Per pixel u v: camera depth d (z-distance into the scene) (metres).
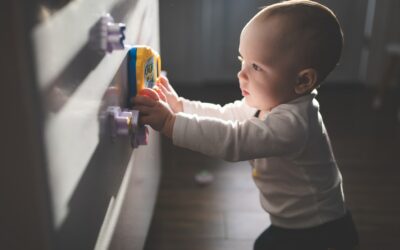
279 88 0.68
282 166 0.73
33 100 0.33
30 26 0.32
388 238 1.18
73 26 0.40
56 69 0.36
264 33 0.65
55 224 0.39
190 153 1.70
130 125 0.56
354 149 1.77
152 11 0.88
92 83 0.46
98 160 0.50
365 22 2.76
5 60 0.32
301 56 0.65
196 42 2.78
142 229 0.85
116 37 0.50
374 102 2.37
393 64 2.27
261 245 0.82
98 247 0.52
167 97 0.77
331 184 0.77
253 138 0.64
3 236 0.38
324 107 2.33
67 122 0.40
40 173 0.36
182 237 1.15
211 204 1.32
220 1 2.75
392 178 1.53
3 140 0.34
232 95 2.60
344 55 2.82
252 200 1.35
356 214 1.29
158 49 1.02
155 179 1.06
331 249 0.78
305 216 0.76
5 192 0.36
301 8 0.65
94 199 0.49
